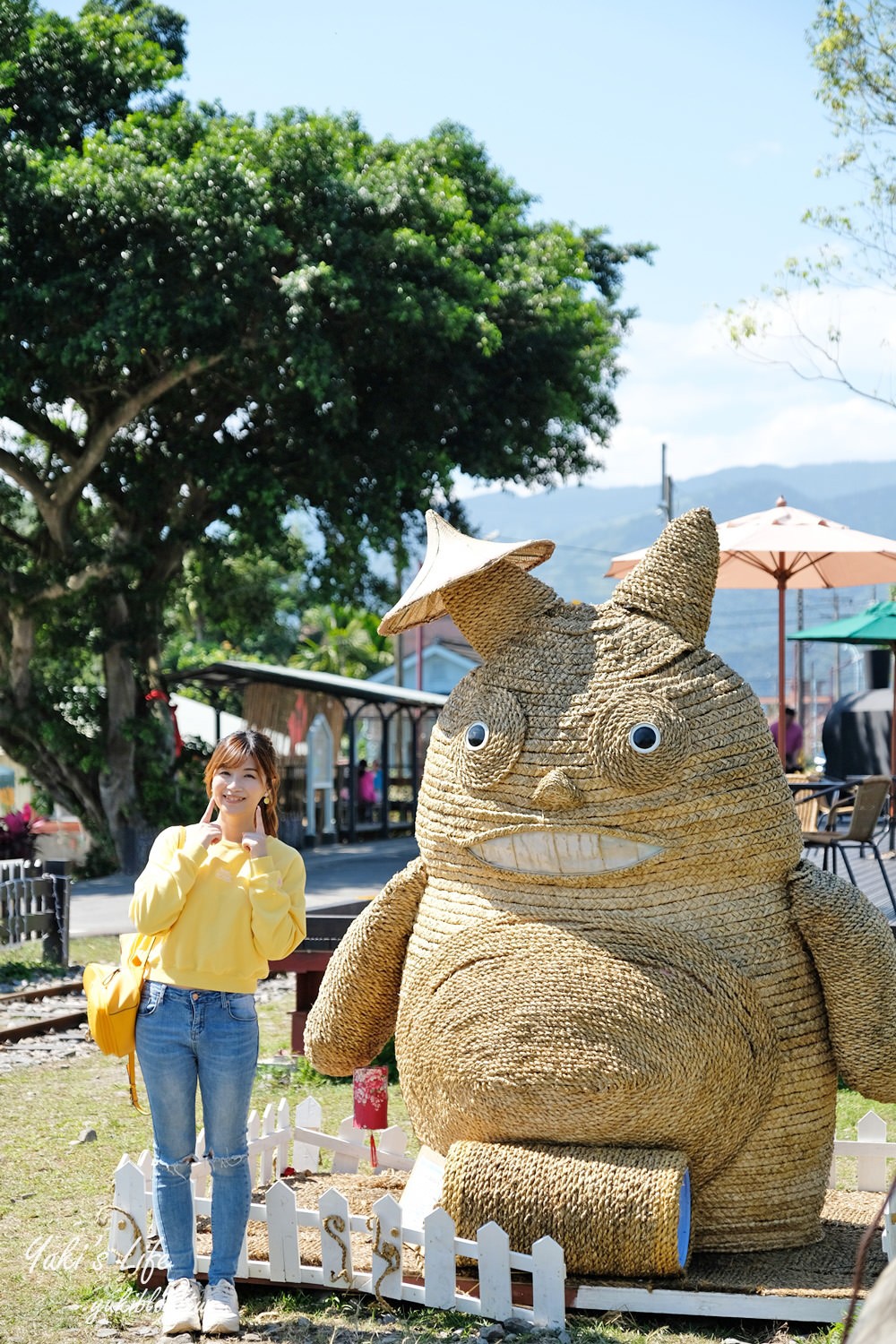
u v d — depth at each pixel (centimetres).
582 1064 446
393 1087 827
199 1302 436
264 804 481
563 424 2489
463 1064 464
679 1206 434
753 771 474
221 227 1917
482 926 476
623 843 462
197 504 2414
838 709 2412
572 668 485
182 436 2317
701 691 477
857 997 470
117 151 1956
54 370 2067
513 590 511
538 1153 452
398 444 2261
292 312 1912
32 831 1741
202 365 2042
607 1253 433
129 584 2323
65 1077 879
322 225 2025
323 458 2183
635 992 448
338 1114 744
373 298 2042
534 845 470
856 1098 792
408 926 520
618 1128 450
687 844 462
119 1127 731
